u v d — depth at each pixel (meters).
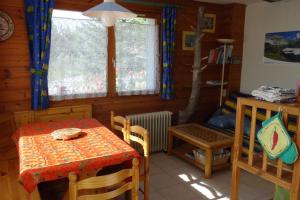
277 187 2.16
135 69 3.72
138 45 3.69
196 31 3.79
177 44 4.06
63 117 3.30
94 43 3.38
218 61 4.23
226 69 4.52
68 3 3.18
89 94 3.45
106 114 3.64
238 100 2.05
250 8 4.28
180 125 3.92
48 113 3.20
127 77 3.68
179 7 3.89
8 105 3.06
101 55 3.45
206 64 4.32
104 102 3.59
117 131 3.32
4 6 2.89
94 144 2.15
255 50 4.25
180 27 4.04
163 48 3.81
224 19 4.43
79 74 3.34
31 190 1.66
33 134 2.41
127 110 3.79
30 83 3.13
